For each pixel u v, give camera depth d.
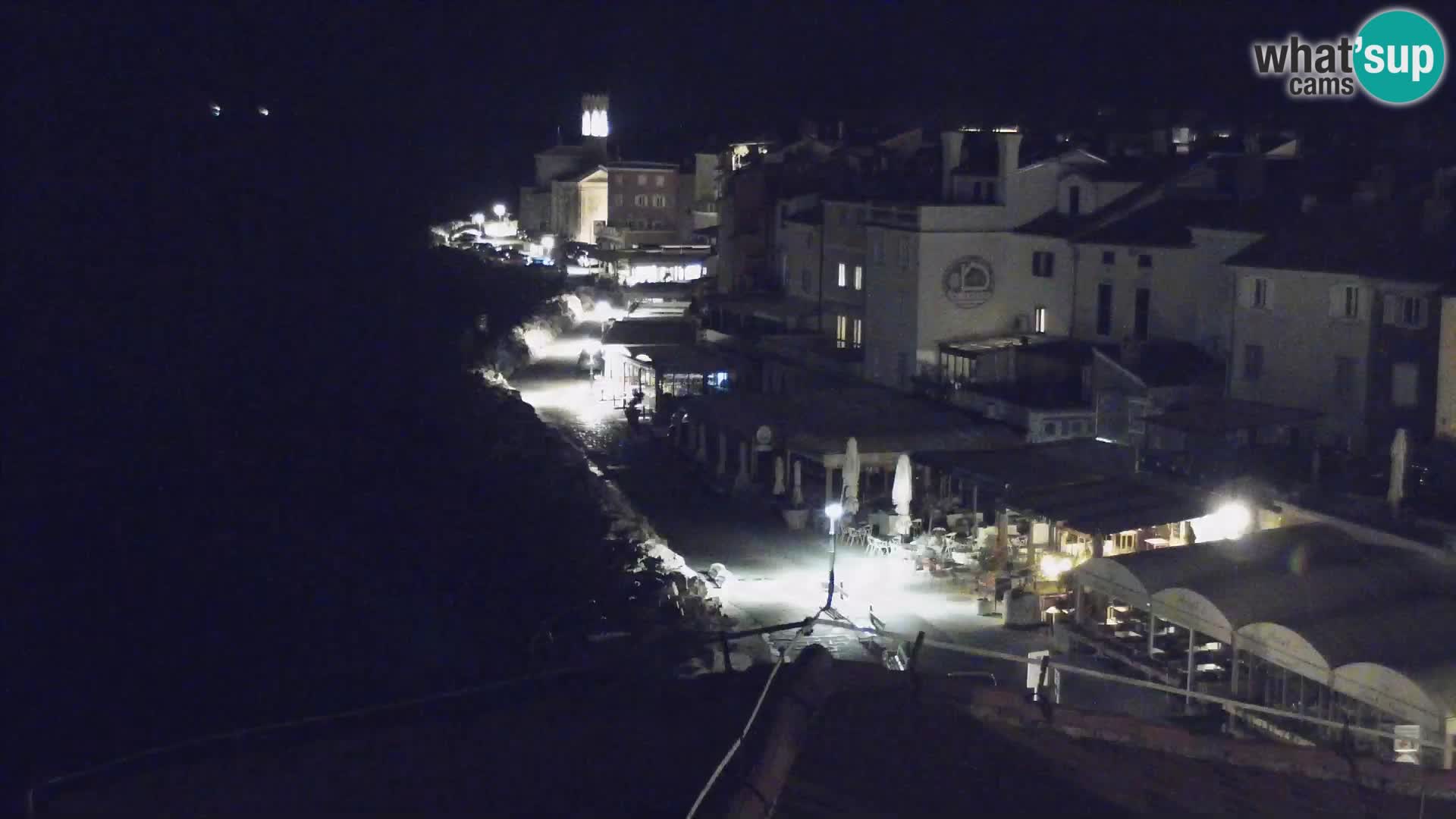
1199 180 70.44
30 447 37.97
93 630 33.28
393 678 32.47
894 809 10.39
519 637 36.38
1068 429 63.69
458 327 72.88
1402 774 12.73
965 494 58.62
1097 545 45.19
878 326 79.19
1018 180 75.12
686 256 139.88
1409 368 53.16
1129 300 68.19
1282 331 58.09
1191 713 36.19
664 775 10.88
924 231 74.31
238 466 41.06
